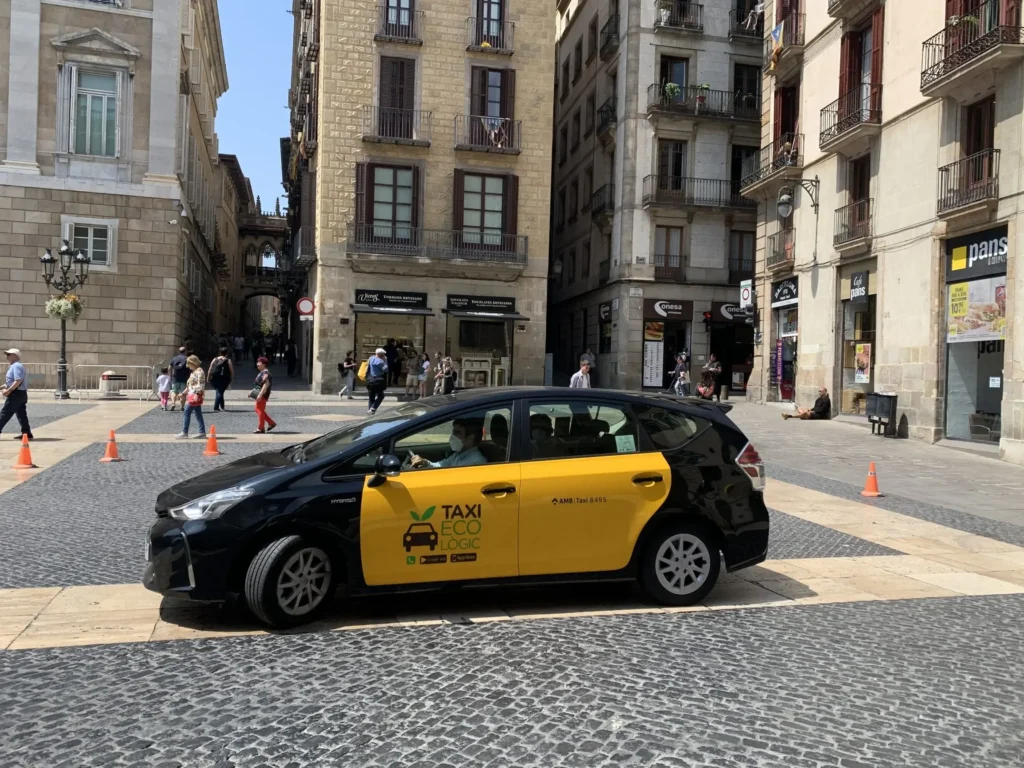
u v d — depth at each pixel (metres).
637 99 34.12
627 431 6.18
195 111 35.91
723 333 35.97
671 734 3.91
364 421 6.36
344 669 4.71
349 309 30.36
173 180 28.38
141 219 28.08
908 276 18.89
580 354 40.62
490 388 6.43
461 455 5.82
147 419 19.39
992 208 16.08
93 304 27.64
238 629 5.45
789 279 25.11
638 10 34.12
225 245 62.19
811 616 6.05
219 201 54.41
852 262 21.42
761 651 5.19
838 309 22.30
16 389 14.68
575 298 41.56
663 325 34.56
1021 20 15.42
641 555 6.11
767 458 15.28
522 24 31.78
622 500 5.97
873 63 20.41
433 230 30.94
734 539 6.27
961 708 4.34
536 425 5.99
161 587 5.39
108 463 12.56
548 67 32.00
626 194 34.16
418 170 30.81
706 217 34.56
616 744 3.78
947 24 17.23
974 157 16.69
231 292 68.69
